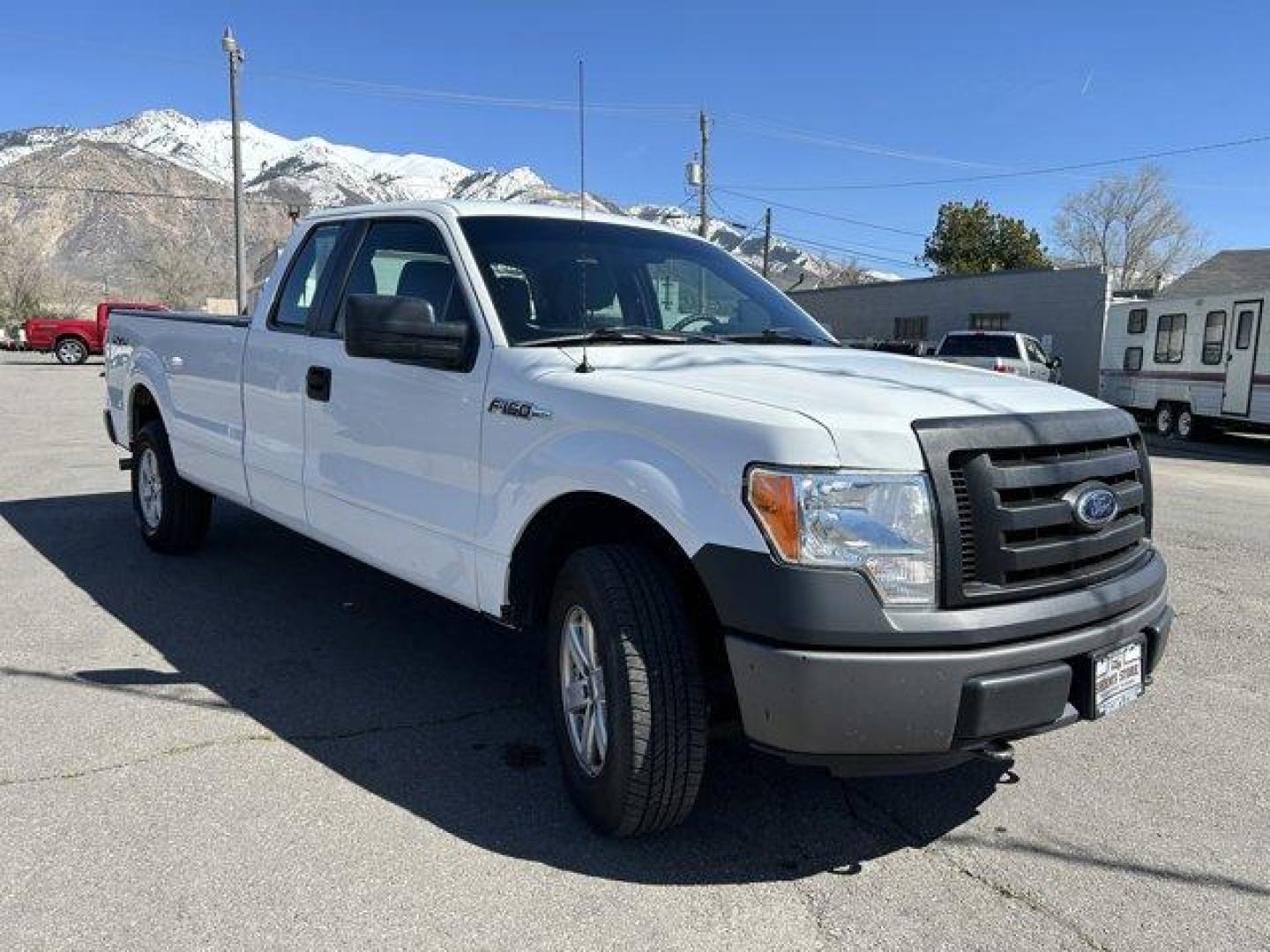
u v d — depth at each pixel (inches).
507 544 144.3
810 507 110.6
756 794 147.6
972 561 116.4
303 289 204.2
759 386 128.6
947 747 113.3
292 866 123.3
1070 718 121.7
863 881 125.3
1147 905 121.4
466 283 159.9
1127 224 2527.1
